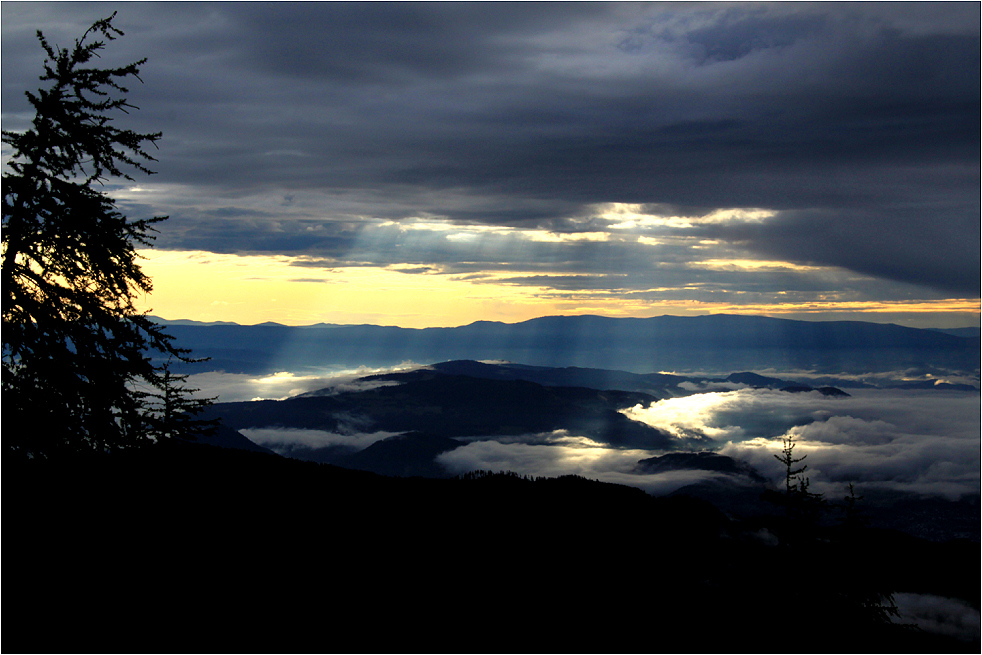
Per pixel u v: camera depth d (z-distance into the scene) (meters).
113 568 18.30
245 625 17.66
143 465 25.12
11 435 16.44
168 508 22.86
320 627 18.89
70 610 16.12
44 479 21.14
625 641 23.62
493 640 21.31
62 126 16.47
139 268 18.08
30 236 16.44
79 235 16.77
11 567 17.03
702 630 24.86
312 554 23.16
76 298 17.19
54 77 16.48
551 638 22.50
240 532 22.83
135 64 17.16
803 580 26.33
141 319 18.06
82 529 19.66
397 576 23.59
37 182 16.53
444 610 22.36
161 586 18.30
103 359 17.56
